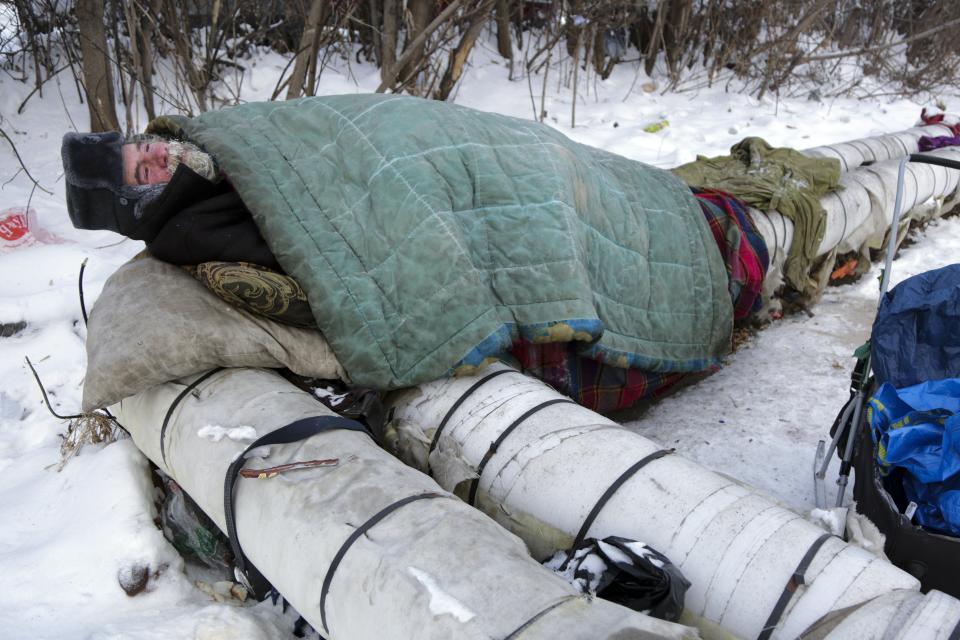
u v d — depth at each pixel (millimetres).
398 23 7340
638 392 3391
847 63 9750
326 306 2631
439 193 2820
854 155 5562
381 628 1706
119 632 2121
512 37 8539
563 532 2211
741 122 7531
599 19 7723
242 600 2434
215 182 2863
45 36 6504
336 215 2777
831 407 3477
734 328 4125
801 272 4145
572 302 2836
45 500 2701
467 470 2402
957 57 10930
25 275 3998
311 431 2223
